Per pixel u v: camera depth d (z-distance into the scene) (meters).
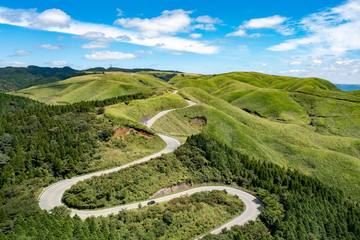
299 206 76.88
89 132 94.25
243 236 61.84
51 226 50.66
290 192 85.62
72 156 81.94
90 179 71.38
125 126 100.25
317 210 80.19
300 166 133.00
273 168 96.44
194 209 67.75
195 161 86.94
